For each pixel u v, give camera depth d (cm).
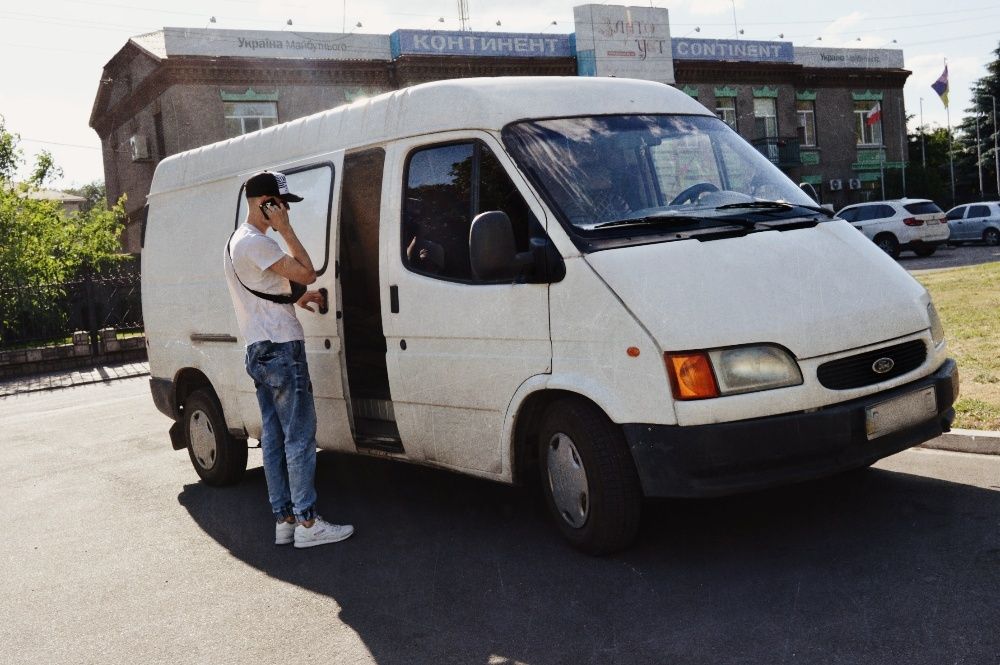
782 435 391
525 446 473
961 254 2708
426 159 511
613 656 347
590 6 3381
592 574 429
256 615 432
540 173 459
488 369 471
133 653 403
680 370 394
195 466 723
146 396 1354
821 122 4119
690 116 532
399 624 402
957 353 845
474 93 495
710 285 409
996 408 617
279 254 504
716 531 465
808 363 398
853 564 404
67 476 803
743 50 3859
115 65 3266
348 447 571
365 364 581
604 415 430
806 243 443
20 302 2053
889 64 4281
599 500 429
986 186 7612
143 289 765
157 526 608
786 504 495
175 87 2811
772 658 330
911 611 353
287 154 616
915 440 421
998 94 7294
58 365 1906
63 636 430
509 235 431
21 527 641
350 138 564
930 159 8381
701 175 495
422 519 552
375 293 565
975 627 335
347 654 378
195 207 701
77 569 531
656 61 3547
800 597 377
